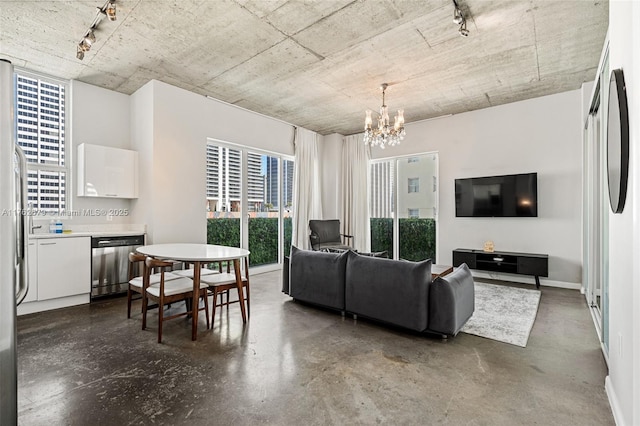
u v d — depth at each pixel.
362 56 3.51
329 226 6.02
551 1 2.57
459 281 2.80
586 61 3.60
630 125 1.54
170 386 1.98
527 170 4.78
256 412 1.73
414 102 4.92
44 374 2.12
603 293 2.50
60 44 3.28
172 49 3.37
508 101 4.86
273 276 5.39
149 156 4.16
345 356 2.40
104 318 3.20
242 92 4.57
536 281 4.45
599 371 2.18
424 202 5.95
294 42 3.23
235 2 2.62
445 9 2.70
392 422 1.65
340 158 6.92
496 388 1.97
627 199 1.58
